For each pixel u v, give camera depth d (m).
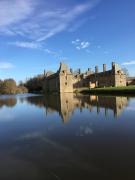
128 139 12.54
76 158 9.80
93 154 10.20
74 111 25.39
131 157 9.65
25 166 9.18
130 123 17.17
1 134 14.85
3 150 11.30
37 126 17.22
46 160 9.73
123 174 8.12
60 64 102.25
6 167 9.16
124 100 36.75
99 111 24.58
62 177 8.11
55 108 29.41
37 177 8.21
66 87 99.00
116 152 10.36
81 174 8.27
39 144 12.18
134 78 107.56
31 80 157.25
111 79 96.75
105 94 61.34
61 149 11.12
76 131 14.97
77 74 124.12
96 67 116.75
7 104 39.72
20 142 12.71
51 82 115.12
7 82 117.19
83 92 84.88
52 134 14.36
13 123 18.97
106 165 8.93
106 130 15.01
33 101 45.38
